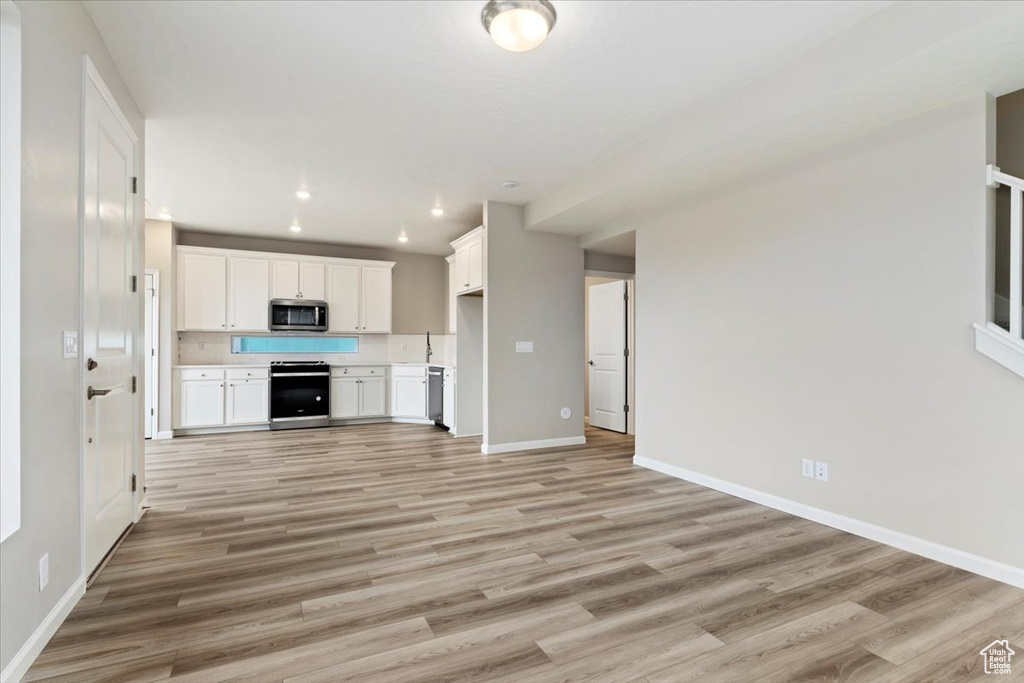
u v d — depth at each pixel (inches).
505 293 205.5
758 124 108.7
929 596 86.3
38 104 68.2
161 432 228.2
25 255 64.3
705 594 87.3
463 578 93.2
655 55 99.6
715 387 151.9
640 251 183.6
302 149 146.7
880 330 110.2
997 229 97.7
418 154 150.6
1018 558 89.7
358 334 289.0
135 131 117.8
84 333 83.7
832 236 119.9
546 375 214.5
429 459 191.2
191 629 75.4
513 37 86.0
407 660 68.5
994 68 85.7
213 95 115.6
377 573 95.1
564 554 104.2
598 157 152.4
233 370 246.5
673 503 138.0
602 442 226.7
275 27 91.4
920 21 80.6
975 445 95.1
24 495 64.2
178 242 248.5
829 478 120.4
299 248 274.7
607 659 68.9
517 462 186.1
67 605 77.5
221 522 122.0
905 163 106.0
